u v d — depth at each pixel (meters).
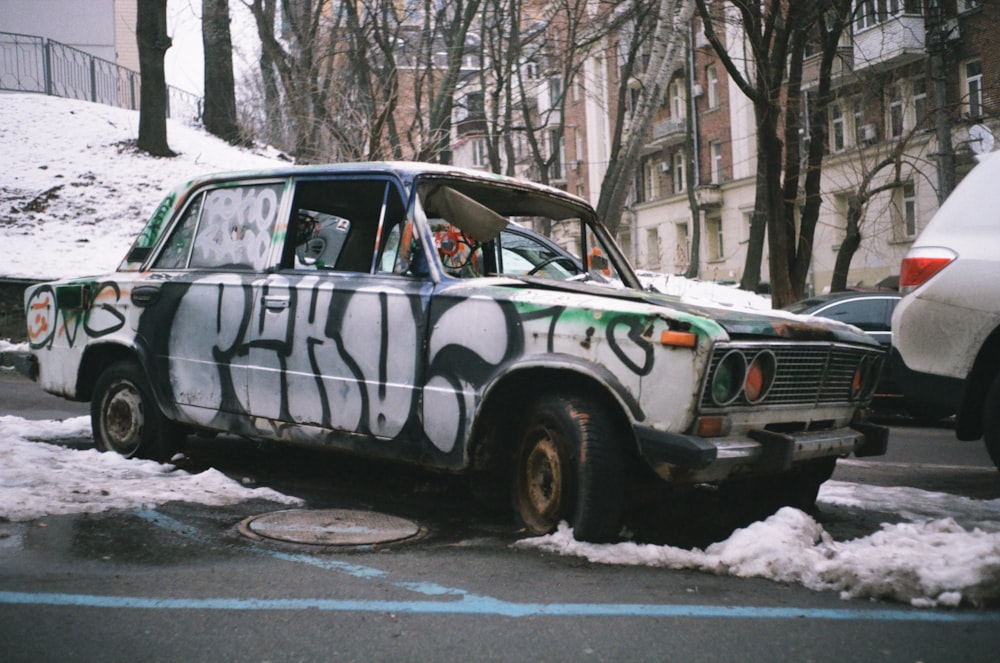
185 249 5.86
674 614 3.33
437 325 4.59
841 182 33.09
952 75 27.88
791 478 5.26
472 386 4.43
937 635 3.17
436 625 3.17
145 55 22.11
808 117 30.12
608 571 3.86
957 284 5.83
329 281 5.04
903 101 29.64
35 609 3.20
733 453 4.00
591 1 24.22
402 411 4.66
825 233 35.31
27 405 9.51
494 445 4.53
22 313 15.41
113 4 36.38
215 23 26.50
